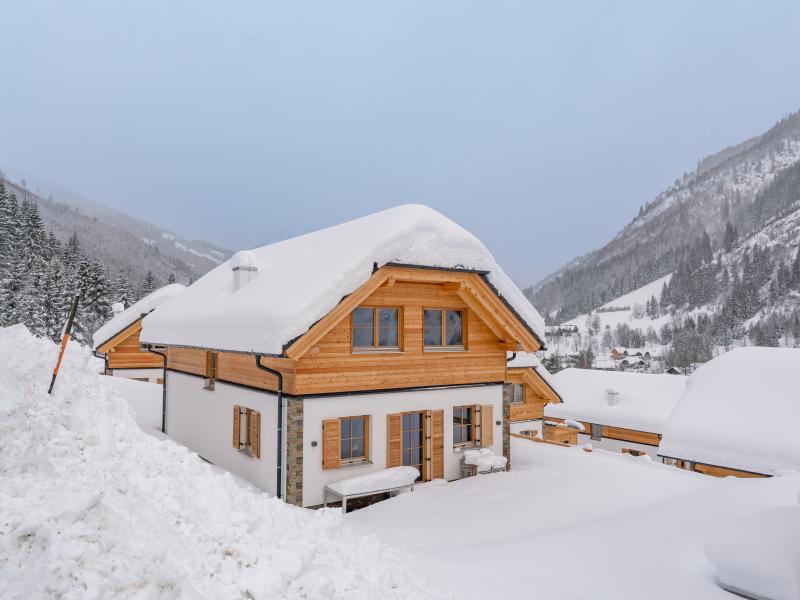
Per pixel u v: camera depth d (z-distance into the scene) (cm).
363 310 1313
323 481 1192
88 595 374
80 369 794
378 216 1460
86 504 447
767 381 1903
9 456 551
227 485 682
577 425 3291
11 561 396
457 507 1120
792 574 585
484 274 1392
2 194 6956
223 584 490
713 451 1752
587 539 826
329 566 600
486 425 1477
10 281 5566
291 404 1166
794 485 1030
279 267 1541
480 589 650
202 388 1636
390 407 1308
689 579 675
